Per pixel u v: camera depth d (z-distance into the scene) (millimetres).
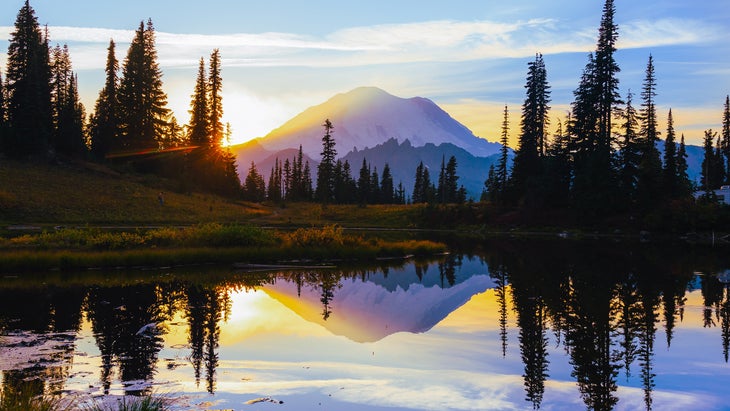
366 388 10438
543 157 81750
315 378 11008
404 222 86438
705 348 13836
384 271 30328
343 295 22422
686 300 20672
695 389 10742
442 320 17531
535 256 39094
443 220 83062
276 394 9945
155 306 18281
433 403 9664
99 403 8984
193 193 78812
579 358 12906
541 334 15414
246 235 35719
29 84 70562
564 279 26641
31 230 44094
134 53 84188
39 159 70125
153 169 82625
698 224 61188
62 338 13781
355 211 94938
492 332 15742
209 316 17031
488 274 29203
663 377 11445
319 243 37375
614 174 68625
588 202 67875
